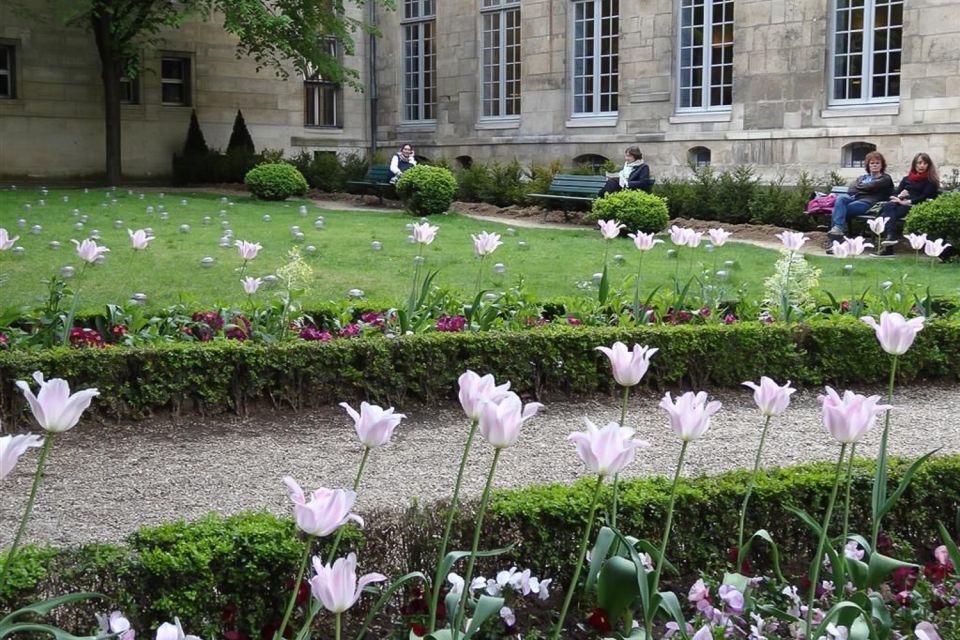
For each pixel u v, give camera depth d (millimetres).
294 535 4332
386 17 32844
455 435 7750
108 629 3725
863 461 5398
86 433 7617
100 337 8734
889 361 9641
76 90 30500
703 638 3225
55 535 5559
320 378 8367
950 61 20688
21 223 17828
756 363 9344
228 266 14398
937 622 4285
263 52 30641
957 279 13961
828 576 4609
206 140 32406
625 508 4766
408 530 4520
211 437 7617
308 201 24906
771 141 23562
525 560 4656
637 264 15062
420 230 8805
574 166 27625
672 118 25406
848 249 9438
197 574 4125
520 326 9391
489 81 30250
